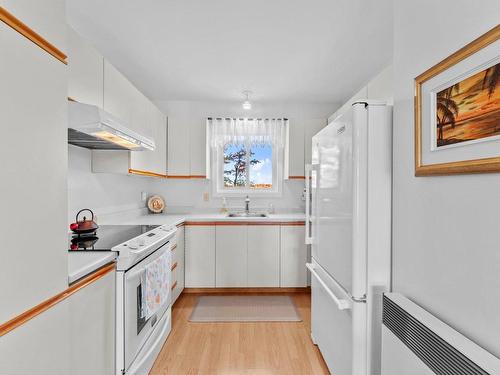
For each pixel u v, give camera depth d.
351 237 1.57
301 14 2.04
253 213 4.10
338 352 1.80
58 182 1.12
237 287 3.62
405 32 1.34
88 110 1.61
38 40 1.01
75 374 1.27
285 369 2.11
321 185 2.14
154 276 2.09
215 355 2.29
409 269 1.31
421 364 1.03
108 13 2.03
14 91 0.90
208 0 1.89
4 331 0.85
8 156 0.88
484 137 0.86
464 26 0.97
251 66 2.91
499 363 0.78
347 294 1.63
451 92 1.00
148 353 1.96
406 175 1.34
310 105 4.16
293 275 3.63
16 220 0.91
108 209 2.96
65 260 1.17
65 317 1.17
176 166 3.83
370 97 2.47
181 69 2.98
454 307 1.02
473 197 0.93
